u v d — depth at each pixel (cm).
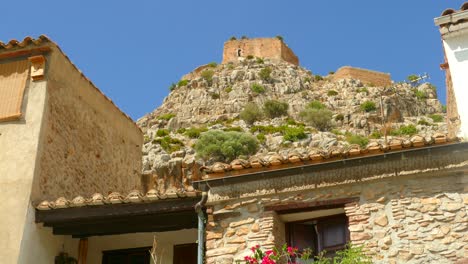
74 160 1191
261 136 6375
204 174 912
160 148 5734
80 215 955
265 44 9656
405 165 796
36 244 978
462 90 897
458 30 938
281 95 8281
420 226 764
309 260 842
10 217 977
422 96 7969
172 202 902
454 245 738
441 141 785
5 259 938
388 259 757
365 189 811
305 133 6350
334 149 833
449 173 778
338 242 834
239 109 7800
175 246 1031
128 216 933
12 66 1147
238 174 865
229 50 9650
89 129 1286
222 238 845
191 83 8619
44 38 1133
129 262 1056
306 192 837
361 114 7294
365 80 8738
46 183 1063
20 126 1080
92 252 1070
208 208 870
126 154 1483
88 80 1305
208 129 6800
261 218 838
